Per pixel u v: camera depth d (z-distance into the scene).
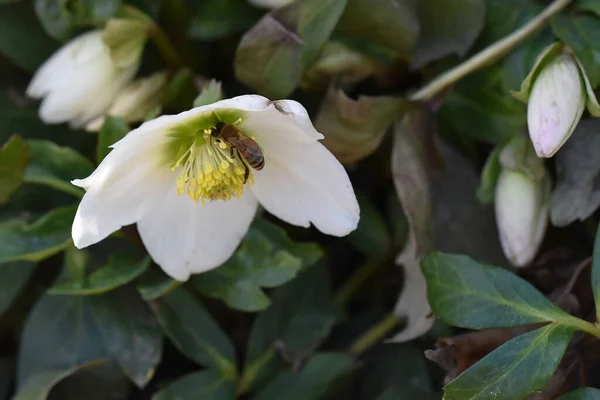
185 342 0.50
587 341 0.48
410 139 0.50
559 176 0.49
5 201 0.50
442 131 0.51
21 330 0.54
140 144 0.46
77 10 0.51
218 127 0.47
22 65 0.53
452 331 0.51
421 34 0.50
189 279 0.50
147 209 0.48
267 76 0.49
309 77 0.50
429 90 0.50
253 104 0.45
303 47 0.49
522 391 0.46
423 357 0.51
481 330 0.48
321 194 0.47
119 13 0.51
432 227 0.50
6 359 0.53
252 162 0.47
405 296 0.50
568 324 0.46
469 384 0.46
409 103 0.50
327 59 0.50
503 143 0.49
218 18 0.51
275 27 0.48
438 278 0.47
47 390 0.50
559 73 0.47
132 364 0.50
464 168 0.51
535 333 0.46
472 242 0.51
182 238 0.48
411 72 0.51
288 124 0.46
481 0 0.49
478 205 0.51
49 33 0.52
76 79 0.50
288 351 0.51
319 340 0.51
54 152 0.50
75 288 0.49
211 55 0.53
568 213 0.48
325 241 0.53
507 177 0.49
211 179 0.48
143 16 0.51
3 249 0.49
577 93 0.47
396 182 0.49
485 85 0.50
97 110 0.51
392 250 0.52
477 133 0.50
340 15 0.49
